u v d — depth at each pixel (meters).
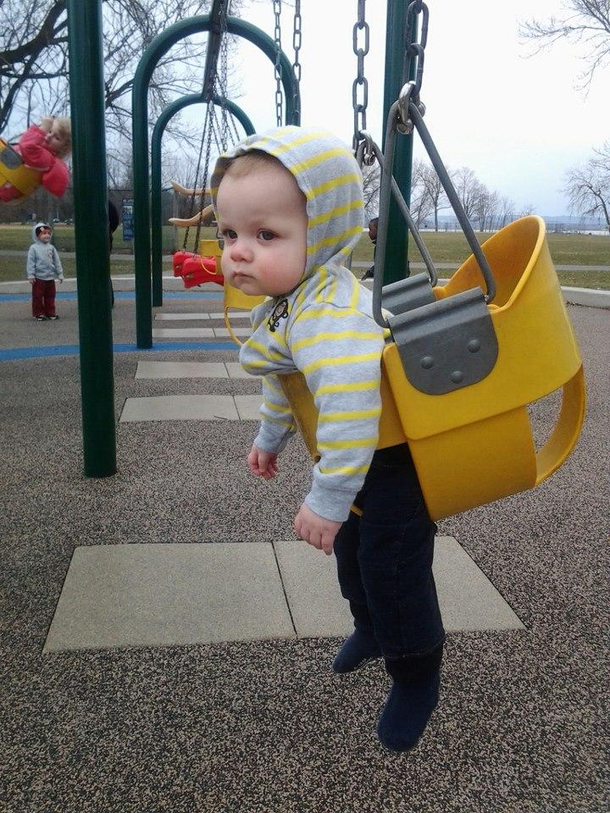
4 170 4.68
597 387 5.80
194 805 1.59
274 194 1.34
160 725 1.83
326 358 1.31
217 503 3.22
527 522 3.09
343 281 1.41
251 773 1.69
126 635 2.20
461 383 1.29
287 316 1.41
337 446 1.29
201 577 2.55
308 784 1.66
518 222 1.63
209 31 6.60
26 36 18.20
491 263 1.74
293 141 1.35
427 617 1.50
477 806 1.60
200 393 5.37
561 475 3.69
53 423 4.58
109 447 3.53
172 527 2.96
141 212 7.06
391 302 1.41
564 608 2.41
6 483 3.46
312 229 1.36
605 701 1.95
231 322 9.61
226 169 1.45
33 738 1.78
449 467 1.34
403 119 1.26
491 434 1.33
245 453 3.95
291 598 2.42
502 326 1.29
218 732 1.81
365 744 1.78
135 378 5.86
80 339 3.41
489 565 2.70
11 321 10.05
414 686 1.56
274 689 1.97
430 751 1.76
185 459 3.84
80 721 1.84
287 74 6.52
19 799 1.60
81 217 3.26
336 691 1.97
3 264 19.53
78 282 3.34
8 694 1.94
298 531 1.37
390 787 1.65
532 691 1.99
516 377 1.30
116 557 2.69
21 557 2.69
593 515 3.17
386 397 1.34
